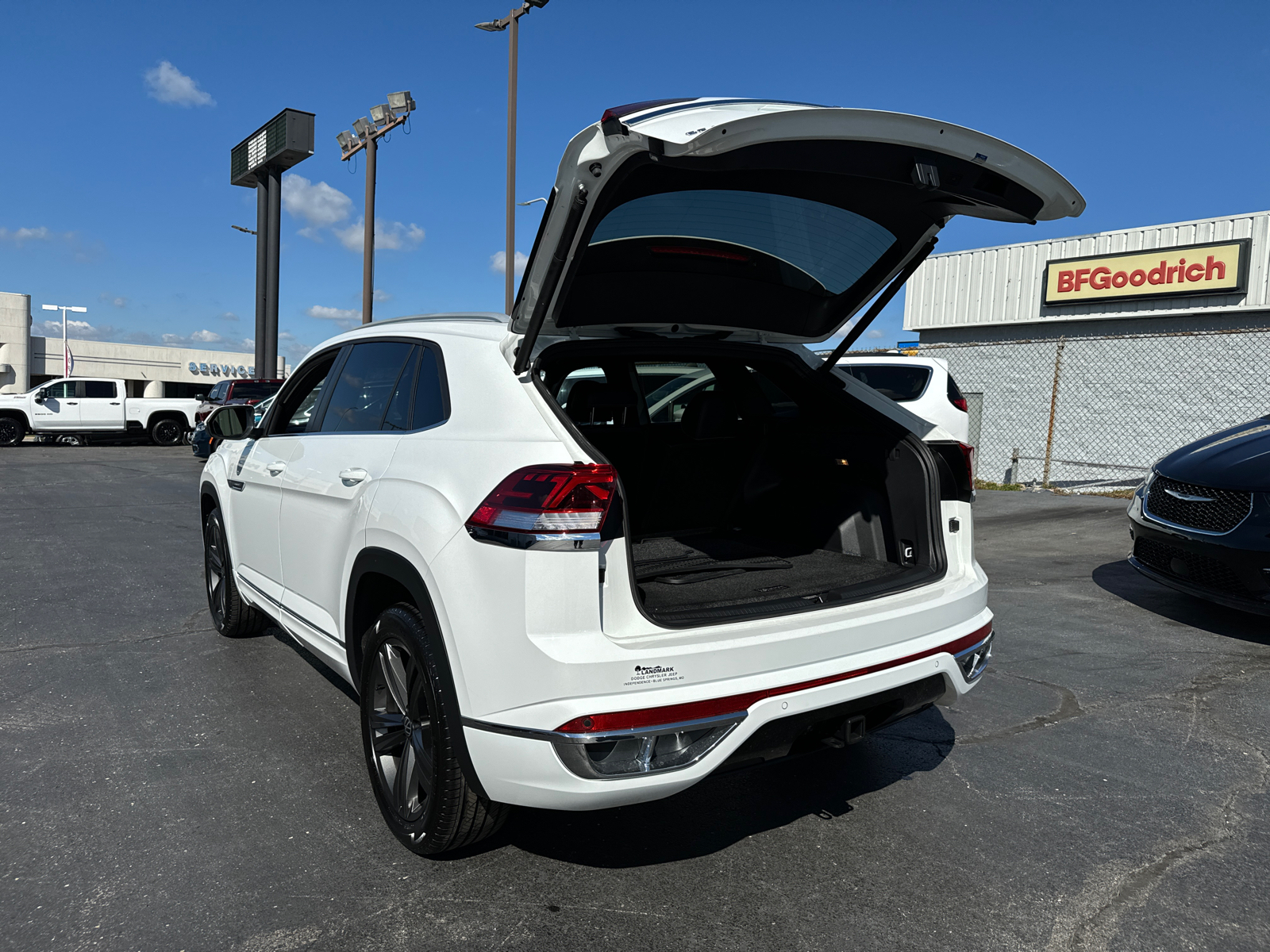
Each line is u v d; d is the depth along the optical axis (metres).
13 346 47.66
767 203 2.62
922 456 3.06
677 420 3.85
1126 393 14.32
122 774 3.15
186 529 9.02
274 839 2.71
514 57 14.55
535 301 2.48
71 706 3.82
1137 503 5.61
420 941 2.21
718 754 2.21
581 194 2.17
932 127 2.26
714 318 3.08
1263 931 2.29
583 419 3.57
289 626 3.65
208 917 2.29
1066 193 2.58
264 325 31.52
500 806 2.44
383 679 2.76
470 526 2.26
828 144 2.23
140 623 5.20
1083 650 4.79
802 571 3.10
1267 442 5.12
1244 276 12.88
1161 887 2.50
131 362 55.94
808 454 3.54
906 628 2.60
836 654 2.43
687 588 2.86
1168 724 3.73
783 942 2.23
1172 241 13.74
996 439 15.92
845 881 2.53
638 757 2.15
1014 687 4.19
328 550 3.12
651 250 2.67
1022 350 15.58
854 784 3.17
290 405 4.06
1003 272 15.80
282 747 3.40
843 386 3.37
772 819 2.91
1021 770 3.29
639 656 2.14
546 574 2.14
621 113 2.16
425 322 3.16
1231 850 2.71
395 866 2.57
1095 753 3.44
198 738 3.48
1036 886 2.51
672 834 2.80
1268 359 12.88
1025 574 6.75
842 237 2.87
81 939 2.18
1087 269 14.54
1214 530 4.90
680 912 2.37
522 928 2.28
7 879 2.46
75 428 24.23
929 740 3.57
